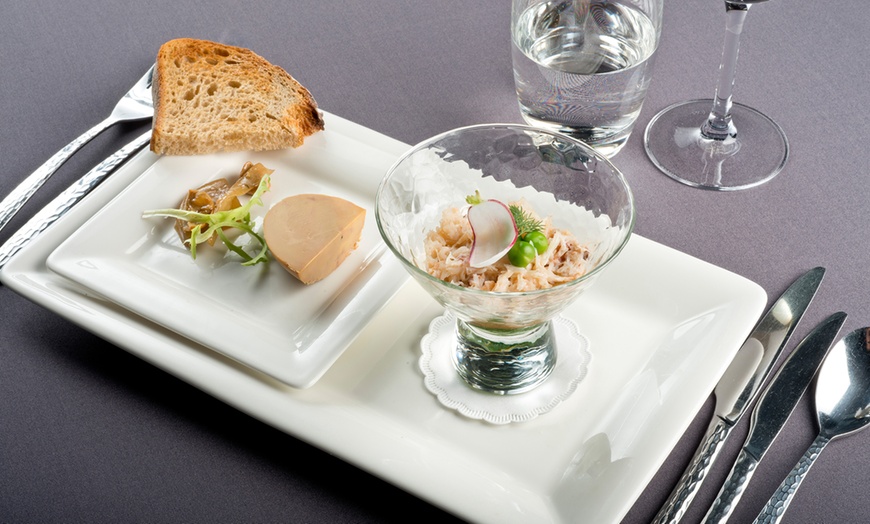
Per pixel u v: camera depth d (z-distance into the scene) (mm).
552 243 1011
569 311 1119
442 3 1640
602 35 1323
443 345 1080
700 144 1365
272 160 1329
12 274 1141
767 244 1221
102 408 1043
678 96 1456
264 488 969
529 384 1028
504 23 1596
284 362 1026
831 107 1402
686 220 1262
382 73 1518
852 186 1286
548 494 933
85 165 1373
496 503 916
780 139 1359
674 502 927
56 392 1061
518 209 1024
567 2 1300
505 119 1416
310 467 987
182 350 1056
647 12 1276
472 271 987
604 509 901
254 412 994
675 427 962
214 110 1344
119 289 1118
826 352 1064
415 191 1099
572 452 967
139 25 1636
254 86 1364
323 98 1477
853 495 944
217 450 1002
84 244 1169
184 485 975
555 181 1116
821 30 1522
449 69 1517
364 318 1078
